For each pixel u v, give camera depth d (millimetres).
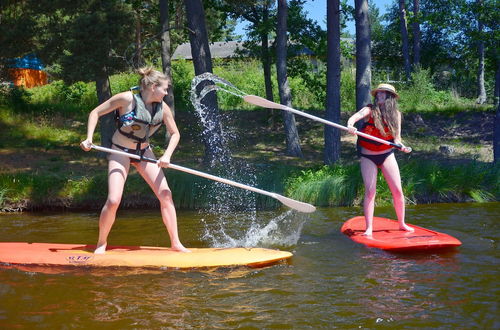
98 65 11570
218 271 4488
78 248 5070
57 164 11875
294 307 3592
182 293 3900
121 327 3258
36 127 15586
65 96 18750
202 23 11570
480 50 21844
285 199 5113
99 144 14508
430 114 18062
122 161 4719
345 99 19797
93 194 9391
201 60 11555
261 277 4309
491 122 16766
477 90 24938
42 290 3977
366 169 5723
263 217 7695
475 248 5238
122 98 4566
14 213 8750
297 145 14000
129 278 4277
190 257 4691
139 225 7109
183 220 7547
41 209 9156
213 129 11844
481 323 3273
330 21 11258
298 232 6277
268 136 16297
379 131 5602
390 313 3461
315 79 16922
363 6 10625
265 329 3221
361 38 10672
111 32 11594
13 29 13008
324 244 5543
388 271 4441
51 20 12953
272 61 16781
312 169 10328
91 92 19156
